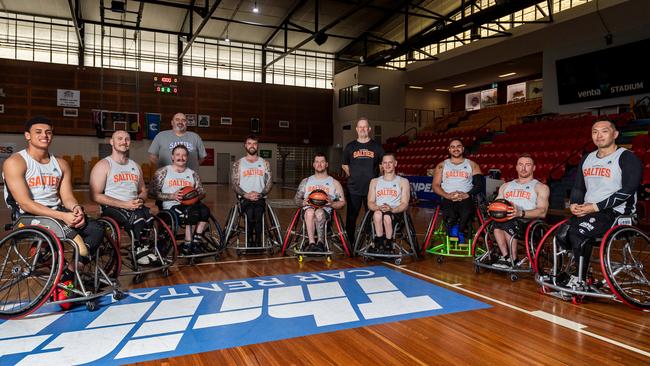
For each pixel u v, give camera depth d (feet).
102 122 51.70
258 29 54.70
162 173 12.73
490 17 32.89
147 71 55.31
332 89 64.85
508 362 6.10
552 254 10.44
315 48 62.44
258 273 11.48
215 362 5.98
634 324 7.72
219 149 59.11
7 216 23.08
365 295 9.39
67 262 8.54
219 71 59.41
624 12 33.30
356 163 14.35
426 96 63.67
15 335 6.89
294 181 64.08
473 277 11.25
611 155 9.21
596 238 8.97
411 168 43.06
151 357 6.10
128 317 7.82
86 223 8.64
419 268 12.30
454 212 13.34
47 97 50.24
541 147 32.53
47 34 50.65
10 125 48.88
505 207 10.82
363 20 51.93
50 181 8.65
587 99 36.99
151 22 51.62
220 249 13.03
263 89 60.95
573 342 6.84
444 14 50.06
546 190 11.37
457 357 6.26
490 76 52.24
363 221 13.41
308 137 63.67
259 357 6.16
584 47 36.65
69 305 8.29
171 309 8.30
